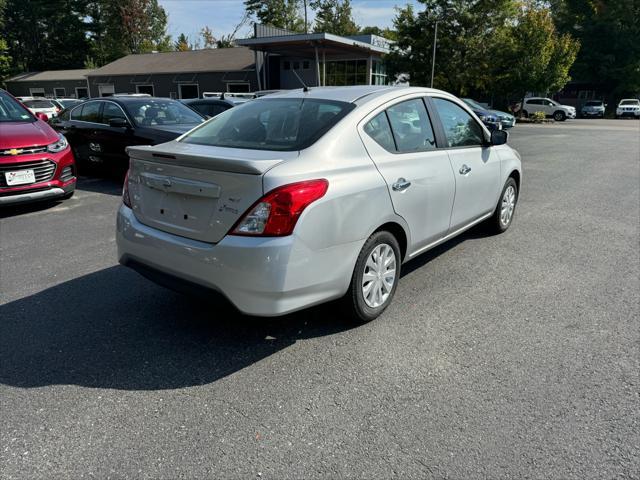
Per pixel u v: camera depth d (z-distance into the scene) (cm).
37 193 644
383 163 334
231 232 274
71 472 213
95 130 887
